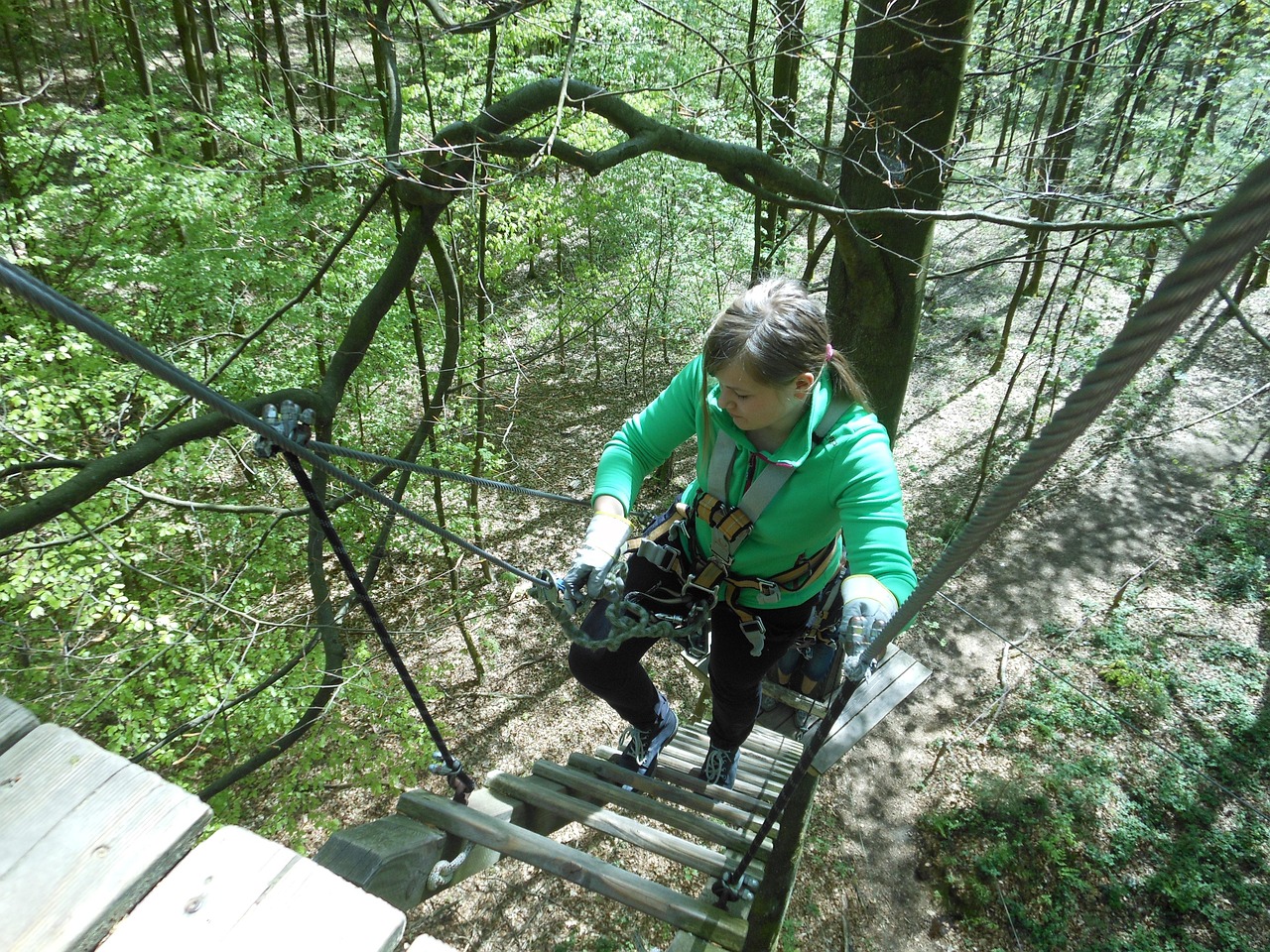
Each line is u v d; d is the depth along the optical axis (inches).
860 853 371.9
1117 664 442.9
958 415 609.9
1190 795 385.1
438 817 95.4
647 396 584.1
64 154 350.3
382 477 333.1
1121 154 411.8
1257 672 435.2
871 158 249.1
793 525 82.5
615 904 339.9
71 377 268.7
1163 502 543.8
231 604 291.9
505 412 508.7
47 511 165.8
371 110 383.2
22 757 52.7
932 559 498.9
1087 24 388.8
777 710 159.5
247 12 427.8
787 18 247.6
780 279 73.7
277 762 295.1
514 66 374.6
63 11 622.8
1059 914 350.9
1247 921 344.5
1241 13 346.6
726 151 235.3
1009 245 741.3
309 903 48.9
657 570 97.7
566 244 610.9
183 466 274.2
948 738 415.5
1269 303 686.5
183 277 300.0
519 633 439.2
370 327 219.9
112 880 47.4
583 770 128.3
